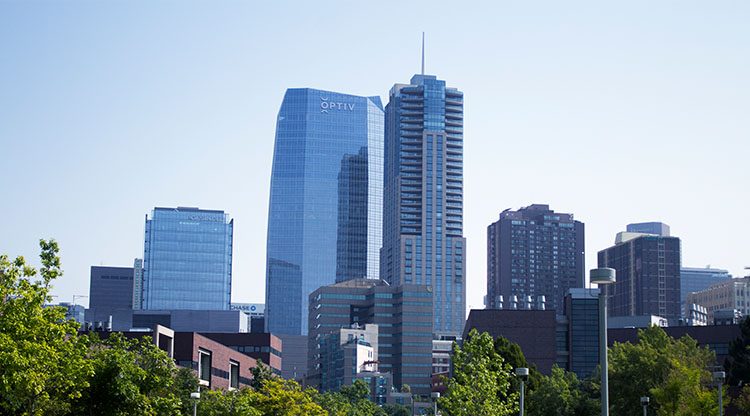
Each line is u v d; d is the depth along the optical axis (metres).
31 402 57.62
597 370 163.50
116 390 66.00
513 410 88.94
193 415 100.75
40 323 54.59
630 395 138.38
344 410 174.12
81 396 64.50
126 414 67.12
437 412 106.38
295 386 127.31
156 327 146.12
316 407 125.25
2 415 56.78
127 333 150.12
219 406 108.50
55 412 63.06
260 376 169.12
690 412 105.31
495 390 86.62
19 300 54.31
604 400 38.12
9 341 51.06
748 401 112.00
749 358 155.75
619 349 154.25
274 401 121.50
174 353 154.88
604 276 38.25
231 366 185.62
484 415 84.00
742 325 164.00
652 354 140.50
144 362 82.88
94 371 61.12
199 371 158.38
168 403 72.12
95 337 74.50
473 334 88.69
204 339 162.25
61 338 58.31
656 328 154.88
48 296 56.78
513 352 137.88
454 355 88.31
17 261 55.25
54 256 58.12
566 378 167.00
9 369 50.62
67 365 57.97
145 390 71.19
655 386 133.88
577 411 140.25
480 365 86.75
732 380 156.50
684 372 112.69
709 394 105.62
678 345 145.00
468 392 84.88
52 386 58.59
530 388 140.00
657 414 117.25
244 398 111.19
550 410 138.38
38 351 52.88
